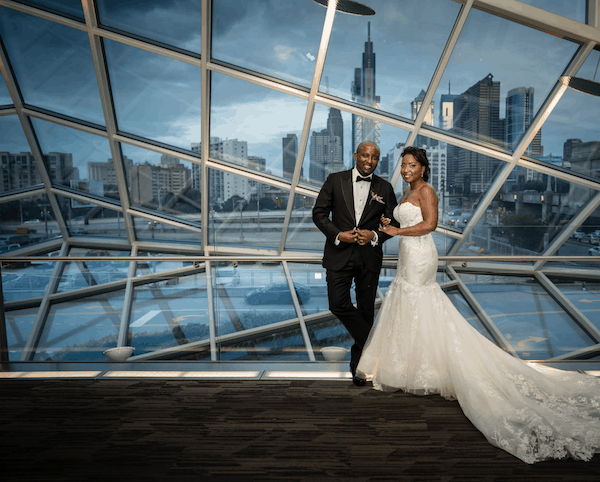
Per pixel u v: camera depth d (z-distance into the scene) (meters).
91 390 3.04
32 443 2.31
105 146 9.99
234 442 2.29
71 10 7.72
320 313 3.55
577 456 2.09
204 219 10.47
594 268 3.21
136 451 2.22
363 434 2.37
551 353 3.27
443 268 3.31
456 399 2.81
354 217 2.96
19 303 3.59
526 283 3.28
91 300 3.60
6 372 3.40
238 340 3.50
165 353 3.52
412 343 2.87
